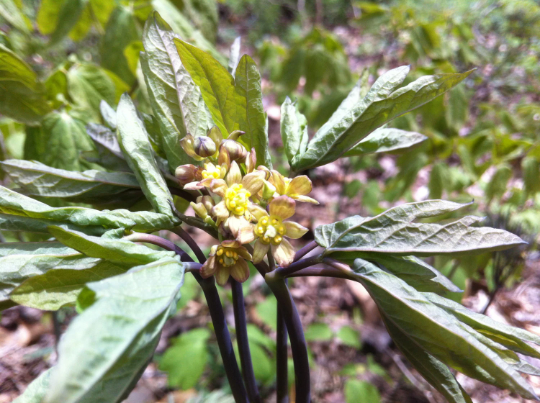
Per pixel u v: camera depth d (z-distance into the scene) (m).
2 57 0.12
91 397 0.06
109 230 0.08
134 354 0.06
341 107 0.11
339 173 0.44
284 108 0.10
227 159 0.08
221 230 0.08
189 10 0.21
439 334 0.07
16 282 0.07
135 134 0.09
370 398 0.21
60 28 0.18
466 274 0.19
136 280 0.06
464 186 0.25
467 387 0.24
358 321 0.29
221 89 0.09
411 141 0.10
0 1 0.16
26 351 0.26
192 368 0.21
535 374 0.07
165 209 0.09
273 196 0.08
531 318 0.28
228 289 0.27
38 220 0.08
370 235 0.08
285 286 0.08
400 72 0.09
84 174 0.09
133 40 0.19
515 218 0.21
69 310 0.25
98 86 0.17
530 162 0.22
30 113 0.14
